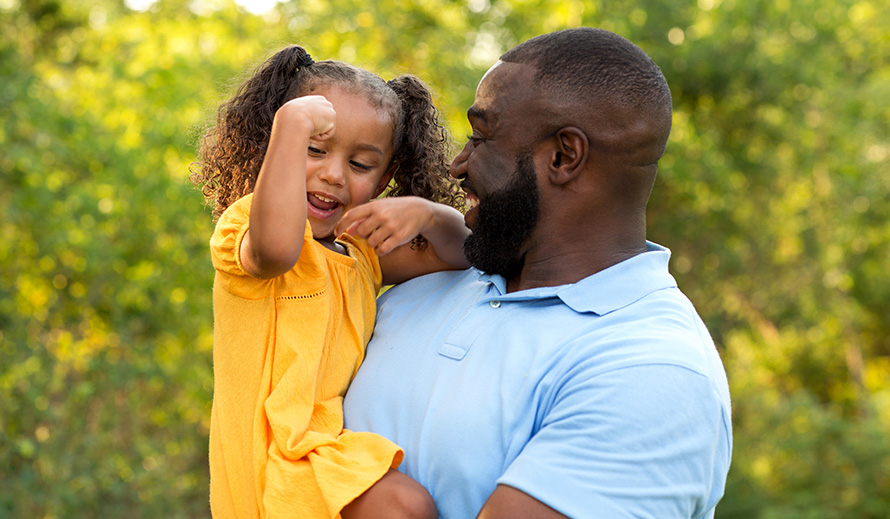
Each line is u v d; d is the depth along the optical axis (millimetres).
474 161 1591
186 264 6441
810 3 9930
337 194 1654
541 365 1432
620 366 1345
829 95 10320
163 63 7438
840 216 10812
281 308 1533
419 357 1558
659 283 1521
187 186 6332
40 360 5797
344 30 9039
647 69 1518
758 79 9656
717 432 1353
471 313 1571
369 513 1392
